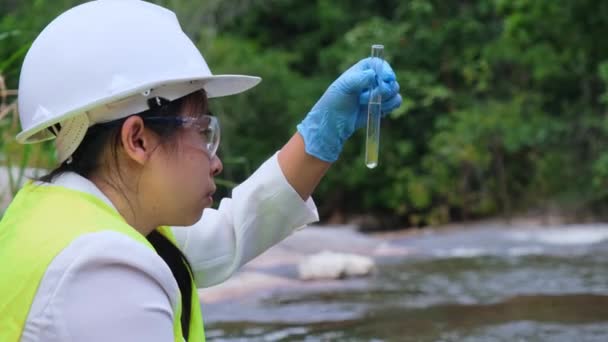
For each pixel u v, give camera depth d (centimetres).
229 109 1159
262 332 409
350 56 1222
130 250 142
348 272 566
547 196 1052
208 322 431
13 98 469
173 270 182
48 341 138
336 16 1348
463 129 1088
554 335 395
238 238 199
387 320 433
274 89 1199
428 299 487
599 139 1046
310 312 453
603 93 1081
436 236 801
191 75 152
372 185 1210
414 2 1212
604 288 509
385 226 1213
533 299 480
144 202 157
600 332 398
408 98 1184
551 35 1086
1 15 852
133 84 148
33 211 151
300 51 1385
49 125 152
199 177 158
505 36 1097
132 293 140
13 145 414
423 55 1220
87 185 154
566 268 589
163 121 153
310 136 191
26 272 141
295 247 676
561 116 1103
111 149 155
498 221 1045
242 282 534
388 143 1198
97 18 154
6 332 140
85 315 138
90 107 148
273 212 197
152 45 152
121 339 138
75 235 144
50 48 153
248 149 1180
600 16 1023
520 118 1080
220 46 1172
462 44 1217
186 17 1007
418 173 1189
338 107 187
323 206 1255
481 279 554
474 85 1203
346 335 402
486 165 1070
